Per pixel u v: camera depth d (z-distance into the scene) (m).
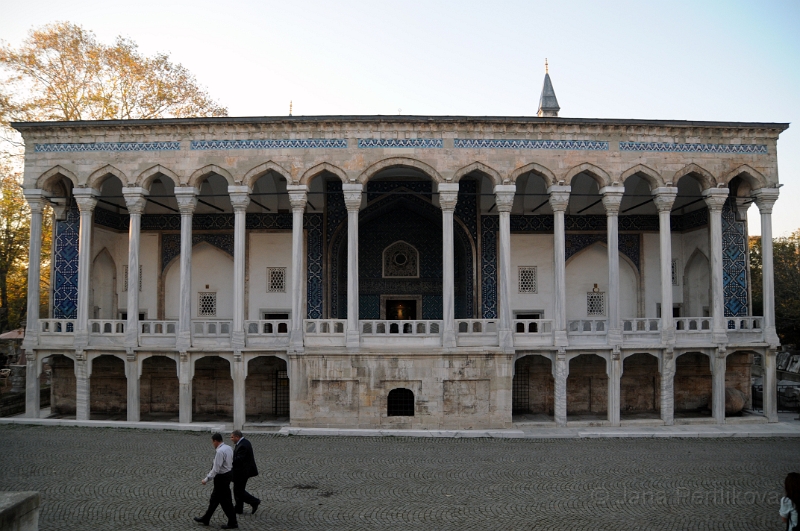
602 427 22.89
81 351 23.05
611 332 23.14
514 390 25.17
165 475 15.20
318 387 22.33
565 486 14.90
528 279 28.89
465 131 23.09
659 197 23.56
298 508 12.98
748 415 24.84
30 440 18.95
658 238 29.25
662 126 23.41
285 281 28.45
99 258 27.47
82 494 13.60
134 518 12.12
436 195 28.09
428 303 29.59
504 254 22.89
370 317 29.55
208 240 28.58
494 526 12.16
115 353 23.14
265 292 28.42
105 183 26.80
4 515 8.39
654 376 25.50
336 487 14.57
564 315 23.06
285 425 22.52
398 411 22.62
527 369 25.20
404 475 15.69
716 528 12.23
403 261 29.73
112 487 14.15
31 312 23.52
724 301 26.22
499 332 22.73
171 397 25.23
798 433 21.45
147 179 23.47
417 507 13.22
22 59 31.92
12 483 14.35
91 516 12.21
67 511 12.48
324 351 22.36
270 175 27.47
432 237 29.70
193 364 22.94
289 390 22.53
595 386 25.20
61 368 25.33
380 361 22.31
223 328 27.88
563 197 23.14
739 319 24.14
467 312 28.22
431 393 22.31
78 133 23.42
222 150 23.14
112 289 28.25
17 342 41.00
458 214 28.30
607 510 13.20
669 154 23.61
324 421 22.28
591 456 18.06
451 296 22.73
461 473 15.96
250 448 12.43
